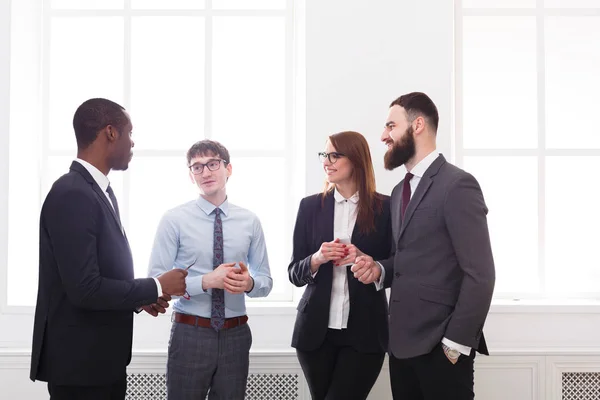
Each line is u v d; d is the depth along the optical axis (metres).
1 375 2.91
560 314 2.97
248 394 2.95
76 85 3.25
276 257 3.27
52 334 1.86
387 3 3.00
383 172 2.99
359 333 2.31
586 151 3.20
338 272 2.38
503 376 2.95
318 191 2.97
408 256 2.05
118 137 1.99
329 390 2.36
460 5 3.24
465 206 1.92
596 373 2.94
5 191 3.00
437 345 1.94
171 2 3.26
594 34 3.25
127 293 1.88
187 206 2.44
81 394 1.87
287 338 2.98
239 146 3.29
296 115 3.25
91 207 1.85
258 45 3.29
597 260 3.22
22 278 3.10
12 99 3.04
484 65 3.26
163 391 2.94
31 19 3.17
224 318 2.31
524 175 3.23
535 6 3.26
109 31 3.25
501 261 3.23
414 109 2.11
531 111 3.25
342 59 2.99
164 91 3.27
